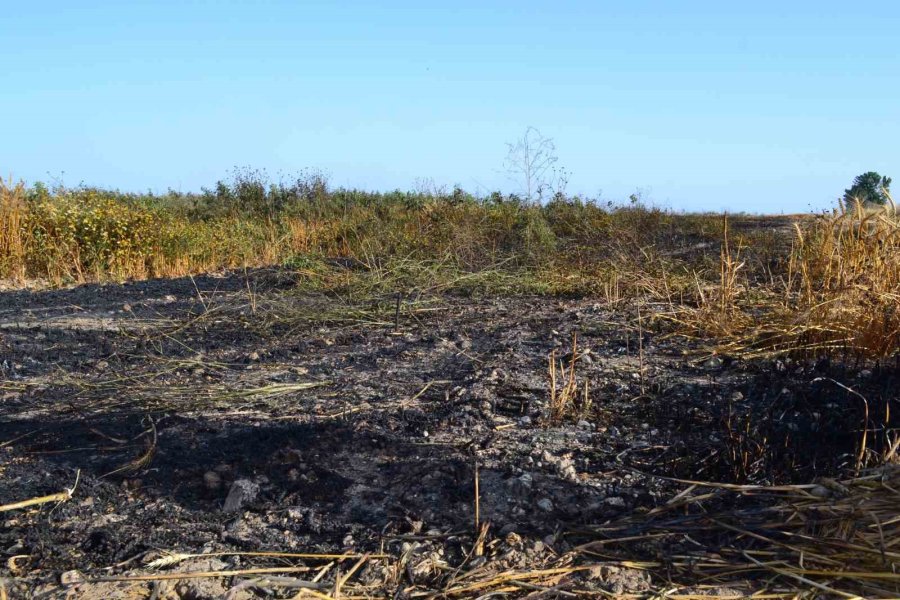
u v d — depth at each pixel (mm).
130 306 7648
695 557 2691
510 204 13336
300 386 4719
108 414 4215
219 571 2684
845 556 2586
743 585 2551
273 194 15289
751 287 7449
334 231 12422
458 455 3562
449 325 6531
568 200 13953
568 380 4672
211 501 3209
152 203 14266
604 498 3150
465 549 2805
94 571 2703
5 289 8945
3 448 3730
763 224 14648
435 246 10477
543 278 8484
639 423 3973
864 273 5461
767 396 4258
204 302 7781
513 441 3742
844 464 3236
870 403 4004
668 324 6027
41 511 3119
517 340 5836
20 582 2637
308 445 3650
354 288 8195
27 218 10344
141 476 3396
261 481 3326
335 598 2525
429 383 4730
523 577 2629
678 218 14703
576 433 3848
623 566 2676
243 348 5875
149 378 5012
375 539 2885
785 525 2787
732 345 5223
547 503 3090
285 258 10367
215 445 3699
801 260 6262
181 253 10750
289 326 6645
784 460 3348
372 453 3617
